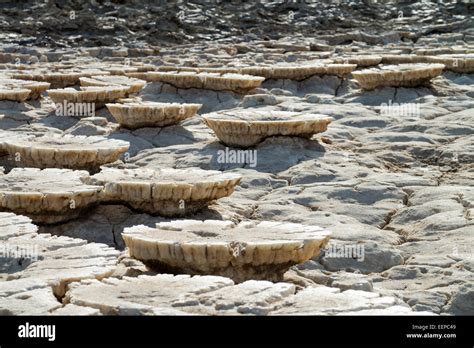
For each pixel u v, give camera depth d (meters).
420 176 14.49
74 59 28.52
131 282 8.00
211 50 30.06
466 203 12.63
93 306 7.36
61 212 11.54
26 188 11.66
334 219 12.14
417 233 11.67
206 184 11.73
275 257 9.08
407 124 17.75
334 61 24.67
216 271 9.05
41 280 8.16
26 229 9.98
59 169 12.83
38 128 17.91
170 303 7.43
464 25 34.31
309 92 22.30
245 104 19.89
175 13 35.16
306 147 15.70
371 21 36.34
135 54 30.12
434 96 20.70
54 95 18.77
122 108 16.80
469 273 10.04
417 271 10.23
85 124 17.25
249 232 9.52
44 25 33.72
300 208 12.81
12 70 24.31
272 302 7.54
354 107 19.45
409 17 36.59
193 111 17.12
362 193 13.28
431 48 28.52
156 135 16.84
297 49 30.73
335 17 36.47
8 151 14.16
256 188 13.88
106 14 35.22
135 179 12.00
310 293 7.82
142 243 9.15
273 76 22.56
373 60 24.67
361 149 16.28
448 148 15.99
